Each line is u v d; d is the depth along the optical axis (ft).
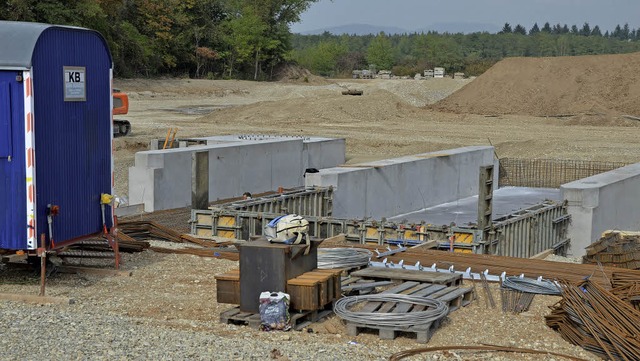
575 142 132.87
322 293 32.96
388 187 78.23
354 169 73.51
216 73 319.68
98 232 41.09
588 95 183.01
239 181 79.97
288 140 90.74
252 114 165.07
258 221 57.31
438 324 32.63
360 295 35.63
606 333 29.58
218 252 45.98
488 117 175.32
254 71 333.01
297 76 341.82
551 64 197.57
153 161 68.28
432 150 124.88
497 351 29.40
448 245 53.98
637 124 164.25
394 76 385.29
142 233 52.34
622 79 186.19
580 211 65.57
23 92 35.50
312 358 26.71
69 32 38.09
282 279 32.19
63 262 42.04
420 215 81.30
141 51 265.34
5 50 35.47
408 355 28.37
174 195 70.79
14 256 39.11
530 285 38.86
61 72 37.68
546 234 63.62
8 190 36.19
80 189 39.47
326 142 100.58
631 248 49.21
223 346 27.61
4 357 25.53
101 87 40.86
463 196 94.07
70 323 29.99
